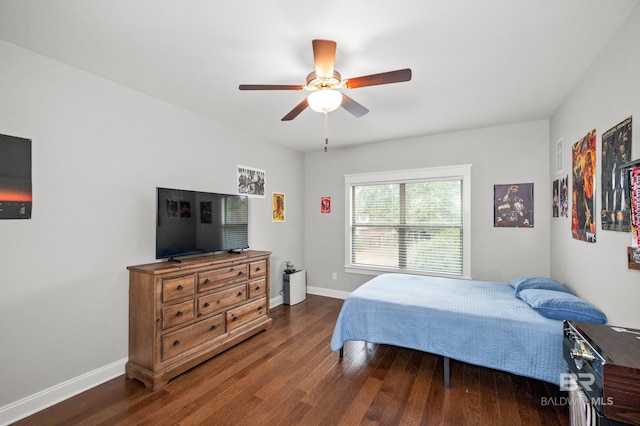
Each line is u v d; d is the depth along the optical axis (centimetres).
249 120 339
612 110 178
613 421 104
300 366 254
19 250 193
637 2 149
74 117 219
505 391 218
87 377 223
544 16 160
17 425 182
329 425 182
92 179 230
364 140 424
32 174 199
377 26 169
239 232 339
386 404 203
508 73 226
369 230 450
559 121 293
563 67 216
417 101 281
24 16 160
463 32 175
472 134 372
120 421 185
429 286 301
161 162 280
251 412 194
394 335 243
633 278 158
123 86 250
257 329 318
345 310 263
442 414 192
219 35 179
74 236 219
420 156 404
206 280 264
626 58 161
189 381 230
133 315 240
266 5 152
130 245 253
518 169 347
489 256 362
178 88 255
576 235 242
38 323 200
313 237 496
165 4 152
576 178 242
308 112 312
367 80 179
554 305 206
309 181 501
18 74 192
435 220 400
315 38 181
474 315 218
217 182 340
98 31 175
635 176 129
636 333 133
